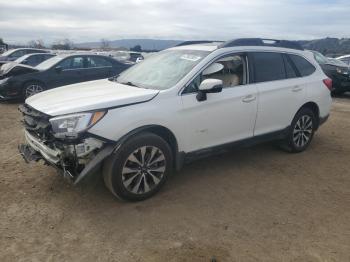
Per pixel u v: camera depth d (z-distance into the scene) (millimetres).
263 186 4621
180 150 4320
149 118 3939
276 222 3740
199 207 4012
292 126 5668
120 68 11578
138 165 3965
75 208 3924
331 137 7094
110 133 3709
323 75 6148
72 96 4168
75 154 3629
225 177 4863
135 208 3951
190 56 4801
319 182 4812
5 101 10781
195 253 3189
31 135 4199
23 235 3406
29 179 4617
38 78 10258
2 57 18516
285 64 5547
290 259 3141
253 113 4980
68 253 3166
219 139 4699
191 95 4305
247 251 3234
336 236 3516
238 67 4934
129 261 3074
